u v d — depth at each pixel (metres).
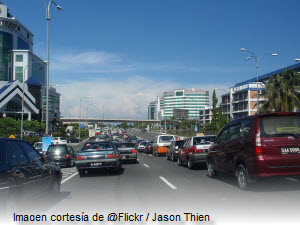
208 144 14.23
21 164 5.86
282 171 7.50
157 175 12.75
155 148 28.73
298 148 7.61
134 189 9.20
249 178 7.97
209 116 107.62
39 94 80.94
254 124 7.89
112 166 13.09
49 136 25.66
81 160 12.98
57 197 7.85
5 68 99.81
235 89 73.62
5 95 66.88
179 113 98.50
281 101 34.78
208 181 10.44
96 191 9.01
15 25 102.69
